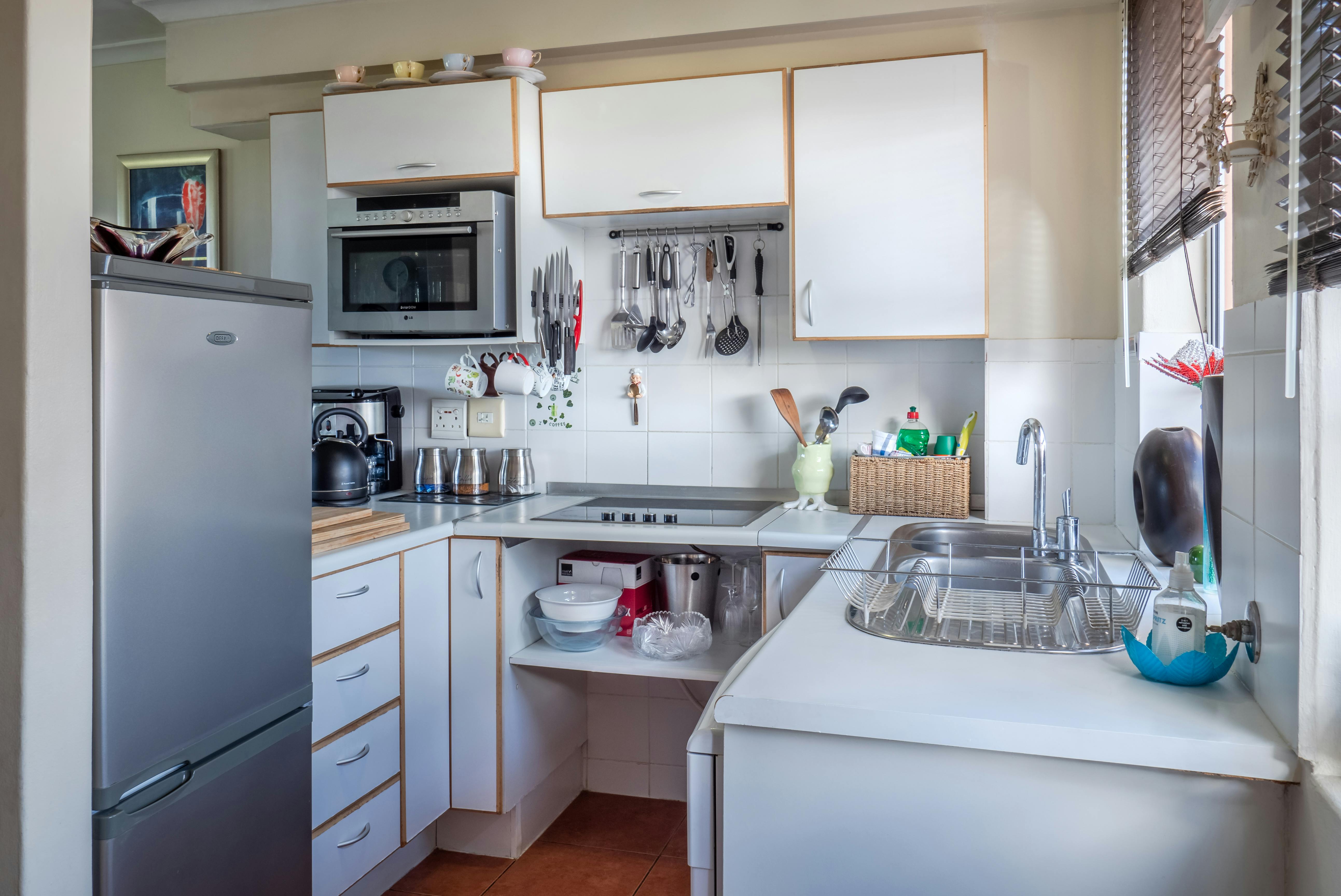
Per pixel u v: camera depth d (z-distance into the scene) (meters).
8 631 1.22
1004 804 1.11
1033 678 1.24
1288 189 1.00
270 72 3.01
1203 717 1.09
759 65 2.72
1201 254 2.13
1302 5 0.90
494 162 2.67
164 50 3.54
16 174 1.21
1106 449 2.48
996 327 2.53
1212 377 1.60
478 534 2.48
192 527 1.45
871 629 1.48
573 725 2.95
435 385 3.19
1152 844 1.07
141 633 1.36
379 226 2.75
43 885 1.24
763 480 2.91
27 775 1.21
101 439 1.29
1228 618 1.29
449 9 2.86
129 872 1.34
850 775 1.16
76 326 1.27
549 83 2.90
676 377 2.97
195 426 1.45
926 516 2.59
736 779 1.20
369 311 2.78
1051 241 2.49
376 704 2.21
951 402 2.76
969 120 2.43
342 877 2.10
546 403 3.09
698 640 2.51
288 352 1.65
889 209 2.49
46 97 1.23
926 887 1.14
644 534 2.42
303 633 1.71
